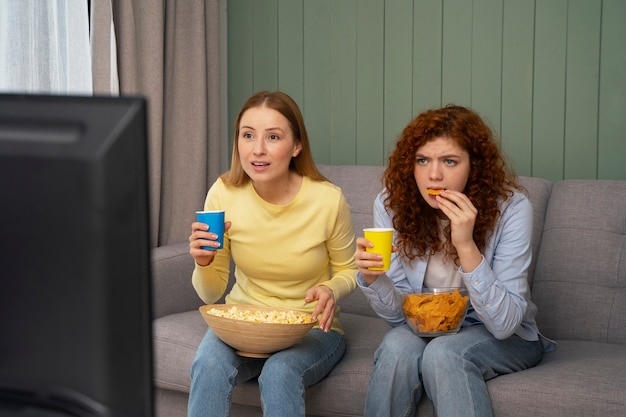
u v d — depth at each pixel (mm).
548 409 1948
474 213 2020
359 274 2195
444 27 3250
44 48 2898
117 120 673
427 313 2068
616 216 2553
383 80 3400
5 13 2781
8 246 689
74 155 670
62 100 685
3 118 688
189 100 3494
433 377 1967
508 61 3135
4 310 697
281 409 2018
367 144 3461
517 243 2160
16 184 682
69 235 679
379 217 2346
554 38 3043
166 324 2523
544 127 3088
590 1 2971
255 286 2428
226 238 2398
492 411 2002
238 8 3729
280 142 2248
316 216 2334
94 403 695
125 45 3184
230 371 2078
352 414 2174
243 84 3748
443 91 3273
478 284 2004
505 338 2072
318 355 2158
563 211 2645
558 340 2518
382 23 3383
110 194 671
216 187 2447
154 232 3322
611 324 2459
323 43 3529
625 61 2930
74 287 684
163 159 3406
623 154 2959
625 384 1940
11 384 708
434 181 2104
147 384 697
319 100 3562
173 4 3414
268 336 2045
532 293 2631
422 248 2232
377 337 2469
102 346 688
